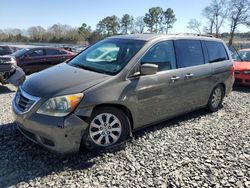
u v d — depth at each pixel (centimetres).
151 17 7062
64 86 382
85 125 374
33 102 373
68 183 334
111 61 454
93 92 383
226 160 402
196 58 555
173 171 368
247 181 351
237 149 440
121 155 403
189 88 530
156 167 376
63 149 364
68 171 359
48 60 1297
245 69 938
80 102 371
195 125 541
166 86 478
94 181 340
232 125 551
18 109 394
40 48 1294
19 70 818
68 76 416
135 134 479
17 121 395
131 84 423
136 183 339
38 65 1270
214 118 591
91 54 501
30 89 395
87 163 379
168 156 407
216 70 598
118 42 500
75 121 364
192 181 347
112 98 397
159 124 535
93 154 401
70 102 365
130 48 466
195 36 575
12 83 780
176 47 515
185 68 520
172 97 497
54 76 422
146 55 455
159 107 477
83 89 381
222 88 639
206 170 373
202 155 414
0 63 781
